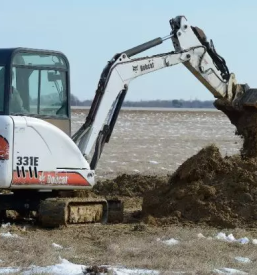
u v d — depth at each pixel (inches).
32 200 661.3
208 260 499.5
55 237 579.5
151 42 724.0
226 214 671.1
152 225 660.7
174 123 3686.0
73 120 3277.6
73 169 641.0
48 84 639.8
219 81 768.9
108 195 883.4
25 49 625.6
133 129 2979.8
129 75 705.0
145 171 1283.2
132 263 480.1
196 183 709.3
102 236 592.7
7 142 605.3
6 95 615.2
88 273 443.2
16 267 460.1
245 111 772.0
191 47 749.9
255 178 699.4
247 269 478.6
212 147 735.1
